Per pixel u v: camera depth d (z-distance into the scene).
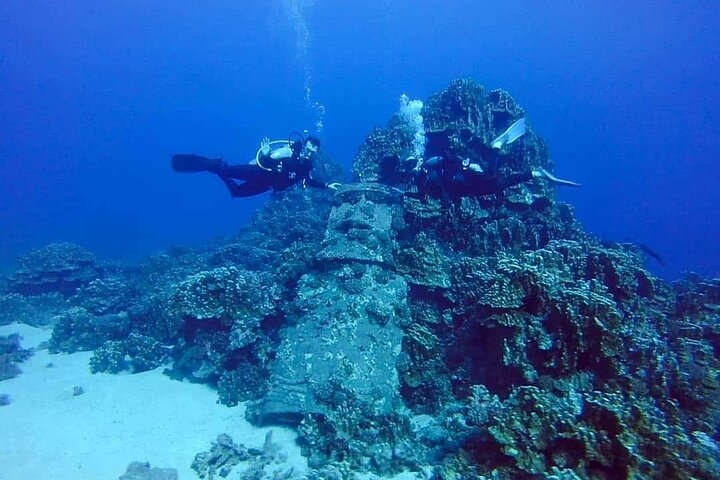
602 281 12.20
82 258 23.69
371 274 13.16
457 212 15.45
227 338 13.49
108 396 12.62
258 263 20.64
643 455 6.95
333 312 12.24
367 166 18.09
